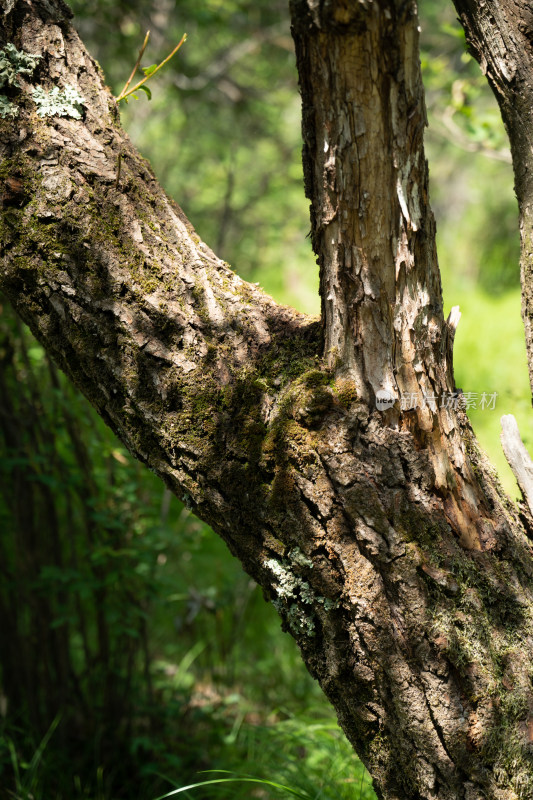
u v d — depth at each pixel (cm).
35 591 387
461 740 277
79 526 439
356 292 279
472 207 1432
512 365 807
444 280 1246
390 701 279
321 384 280
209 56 955
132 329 281
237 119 979
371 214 277
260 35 941
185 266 285
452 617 278
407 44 272
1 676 404
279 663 475
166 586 399
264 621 521
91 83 288
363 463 279
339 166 276
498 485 287
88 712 399
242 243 1054
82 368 284
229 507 281
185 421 281
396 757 280
